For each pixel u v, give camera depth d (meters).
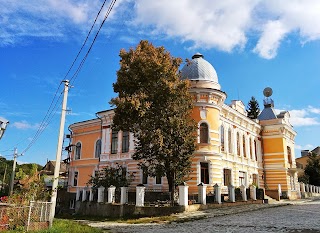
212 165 27.98
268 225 14.70
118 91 23.80
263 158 42.06
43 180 16.09
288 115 44.38
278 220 16.55
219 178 28.25
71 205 38.03
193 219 18.14
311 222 15.41
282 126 41.38
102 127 37.69
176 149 22.33
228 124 34.88
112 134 36.41
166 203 23.06
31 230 13.25
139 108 21.64
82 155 39.59
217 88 30.06
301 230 12.95
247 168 37.41
